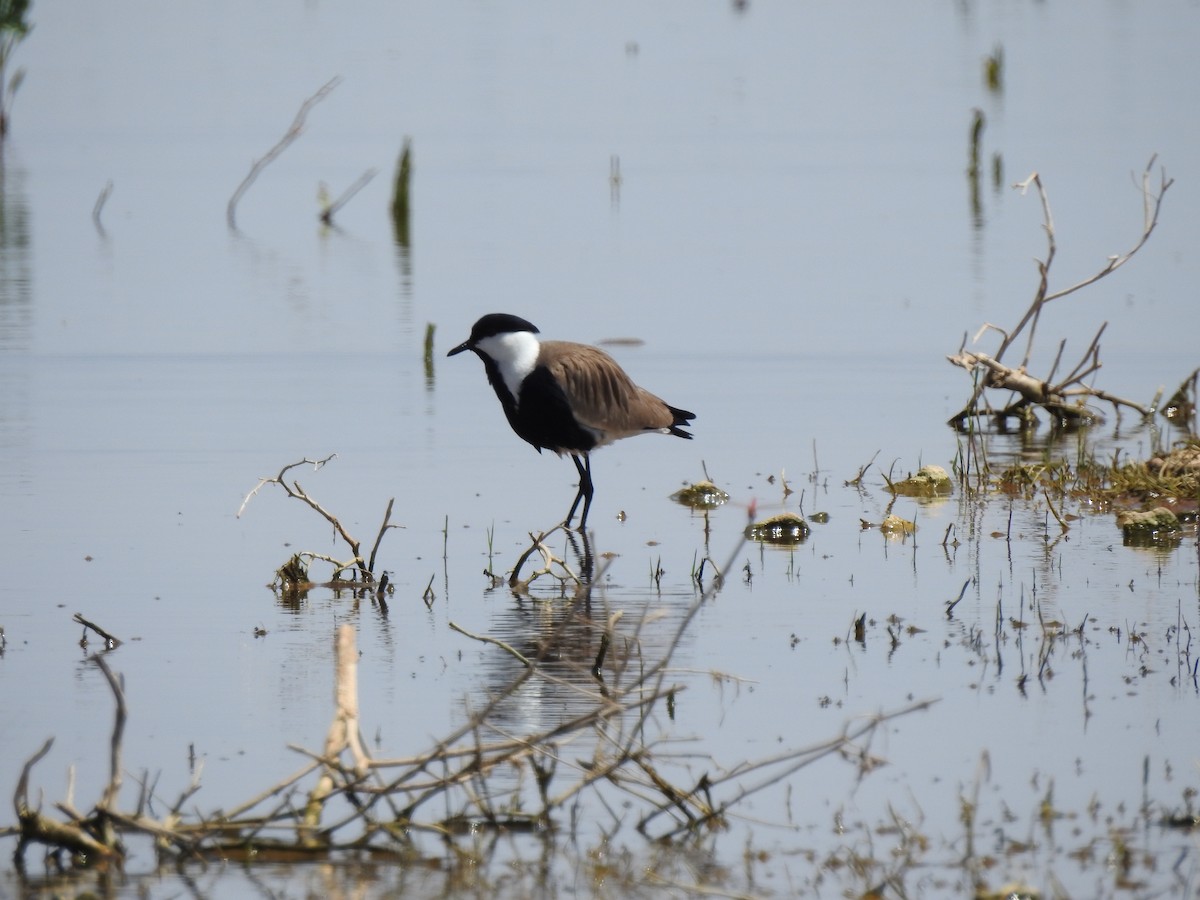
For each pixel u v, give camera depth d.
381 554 12.95
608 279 23.98
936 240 26.38
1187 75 43.06
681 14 58.94
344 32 54.06
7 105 38.44
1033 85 42.53
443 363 19.88
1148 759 8.68
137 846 8.05
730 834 8.13
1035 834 8.02
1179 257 24.48
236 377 19.03
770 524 13.58
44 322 21.56
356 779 8.07
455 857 7.90
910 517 13.91
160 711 9.62
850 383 18.81
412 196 31.31
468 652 10.64
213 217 29.58
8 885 7.60
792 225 27.83
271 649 10.70
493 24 56.31
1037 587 11.84
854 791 8.55
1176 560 12.48
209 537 13.30
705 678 10.10
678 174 32.75
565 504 14.52
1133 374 18.95
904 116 38.91
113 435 16.53
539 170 33.56
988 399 18.11
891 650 10.55
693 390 18.50
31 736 9.25
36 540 13.13
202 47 50.25
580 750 9.07
